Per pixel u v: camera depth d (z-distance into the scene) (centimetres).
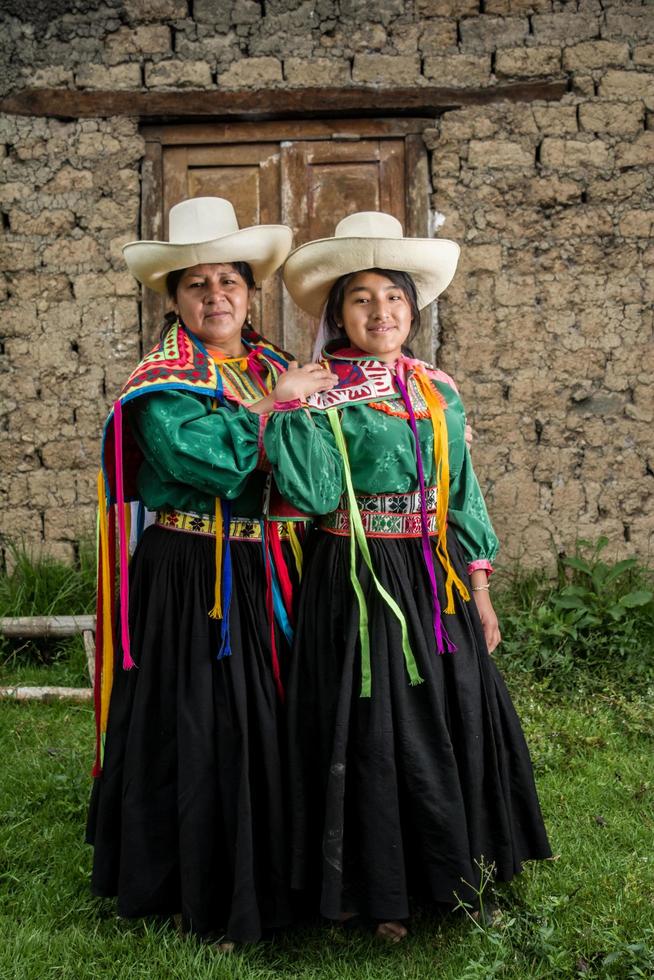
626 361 537
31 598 526
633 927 264
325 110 537
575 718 423
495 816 271
